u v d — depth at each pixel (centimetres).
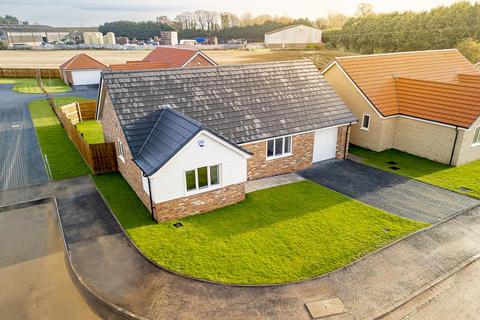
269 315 1102
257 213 1688
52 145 2653
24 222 1652
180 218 1644
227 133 1911
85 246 1447
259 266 1311
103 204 1780
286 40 11169
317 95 2356
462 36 6034
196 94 2016
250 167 2023
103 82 1886
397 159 2405
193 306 1140
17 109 3753
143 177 1644
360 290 1203
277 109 2152
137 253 1395
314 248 1416
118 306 1143
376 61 2834
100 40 13775
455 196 1858
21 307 1161
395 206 1755
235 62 6881
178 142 1541
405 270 1299
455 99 2319
